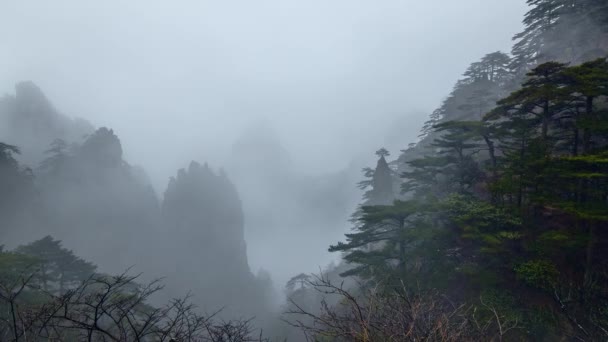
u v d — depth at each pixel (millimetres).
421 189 24312
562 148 15602
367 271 15711
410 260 16859
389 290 11141
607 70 13266
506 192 14289
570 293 11484
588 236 11781
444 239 15438
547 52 33844
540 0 33812
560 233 12031
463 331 5551
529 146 14188
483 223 14062
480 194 19422
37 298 13312
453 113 47188
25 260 17375
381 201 38531
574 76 13031
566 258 12617
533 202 12594
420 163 21234
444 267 14477
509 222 13820
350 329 4785
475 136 19828
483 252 13781
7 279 13273
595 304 10781
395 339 4387
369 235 17062
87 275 22703
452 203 16203
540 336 10797
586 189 11984
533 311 11578
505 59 44562
